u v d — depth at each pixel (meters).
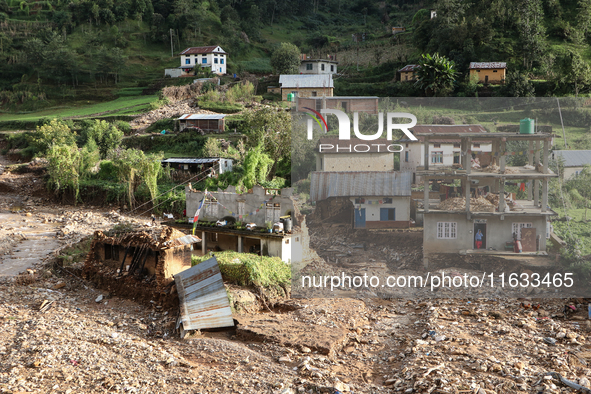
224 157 48.41
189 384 11.51
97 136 56.84
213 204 22.80
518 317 14.52
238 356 13.12
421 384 10.76
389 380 11.48
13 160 63.34
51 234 32.34
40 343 13.53
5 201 45.22
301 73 93.00
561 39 85.38
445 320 14.59
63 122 66.06
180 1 131.00
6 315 16.25
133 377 11.85
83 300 18.56
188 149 57.75
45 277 21.48
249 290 17.58
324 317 15.25
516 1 86.81
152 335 15.07
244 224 21.59
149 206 40.19
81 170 46.44
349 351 13.38
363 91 73.94
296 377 11.73
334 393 10.70
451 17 88.50
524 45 76.81
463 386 10.52
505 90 57.09
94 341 14.17
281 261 19.33
